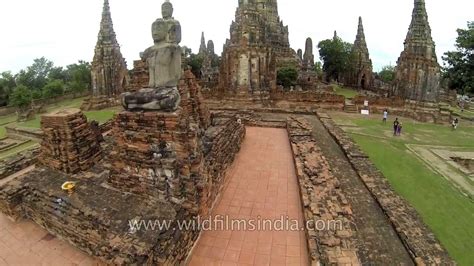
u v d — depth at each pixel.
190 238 9.88
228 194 13.76
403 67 41.47
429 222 14.04
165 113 9.81
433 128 34.44
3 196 11.03
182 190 10.08
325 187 13.55
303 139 20.80
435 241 10.84
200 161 10.84
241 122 21.70
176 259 8.95
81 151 12.34
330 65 78.06
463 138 30.31
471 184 19.09
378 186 15.01
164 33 10.34
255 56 37.97
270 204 12.93
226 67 40.69
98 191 10.55
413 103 39.31
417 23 38.66
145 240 8.33
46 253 9.77
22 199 11.30
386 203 13.37
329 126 26.39
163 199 10.01
